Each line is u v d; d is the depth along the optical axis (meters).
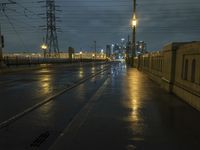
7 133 7.11
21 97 13.89
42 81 23.88
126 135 6.70
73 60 97.56
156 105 10.88
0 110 10.28
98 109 10.09
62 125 7.94
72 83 21.47
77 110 10.24
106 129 7.27
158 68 20.98
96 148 5.75
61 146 5.90
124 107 10.47
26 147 5.98
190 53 11.30
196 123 7.91
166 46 16.44
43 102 12.06
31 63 53.34
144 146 5.87
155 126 7.57
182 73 12.63
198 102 9.77
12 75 32.84
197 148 5.77
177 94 13.41
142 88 17.09
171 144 6.01
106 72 38.25
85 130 7.18
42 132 7.18
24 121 8.47
